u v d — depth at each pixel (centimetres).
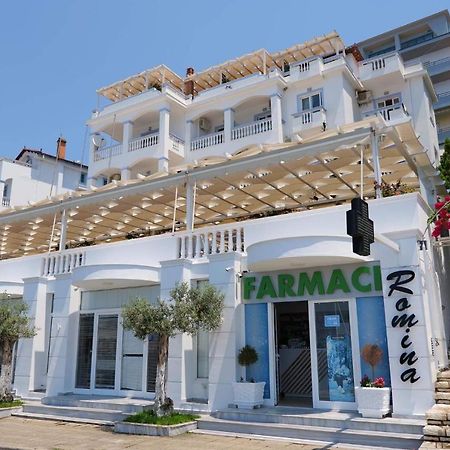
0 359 1548
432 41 3725
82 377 1434
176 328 1094
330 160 1370
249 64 2844
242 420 1027
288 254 1026
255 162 1364
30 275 1666
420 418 902
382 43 4134
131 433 1029
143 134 2912
